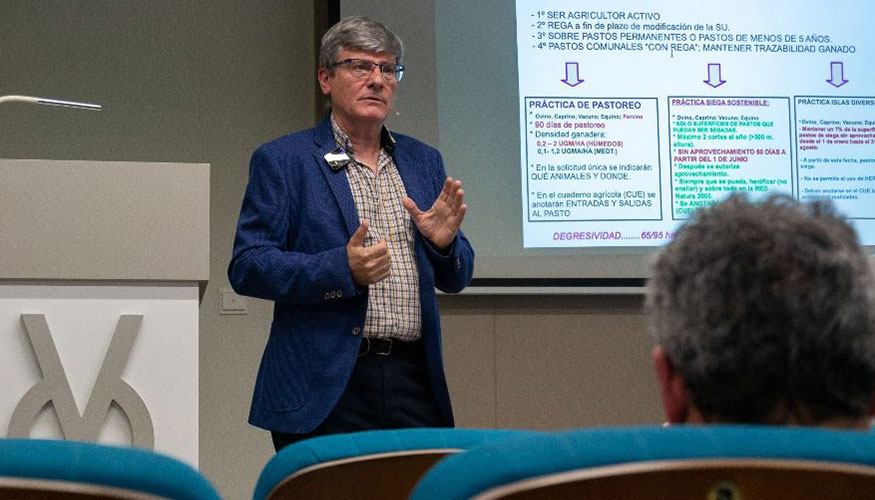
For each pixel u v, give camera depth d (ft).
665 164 13.91
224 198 14.05
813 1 14.28
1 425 6.56
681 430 1.98
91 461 1.96
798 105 14.15
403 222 7.77
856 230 2.42
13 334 6.66
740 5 14.15
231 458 13.74
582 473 1.91
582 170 13.82
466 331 13.96
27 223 6.69
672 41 14.03
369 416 7.32
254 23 14.30
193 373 6.88
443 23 13.75
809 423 2.31
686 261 2.37
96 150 13.79
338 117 7.98
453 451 3.10
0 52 13.64
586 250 13.75
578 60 13.91
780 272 2.25
